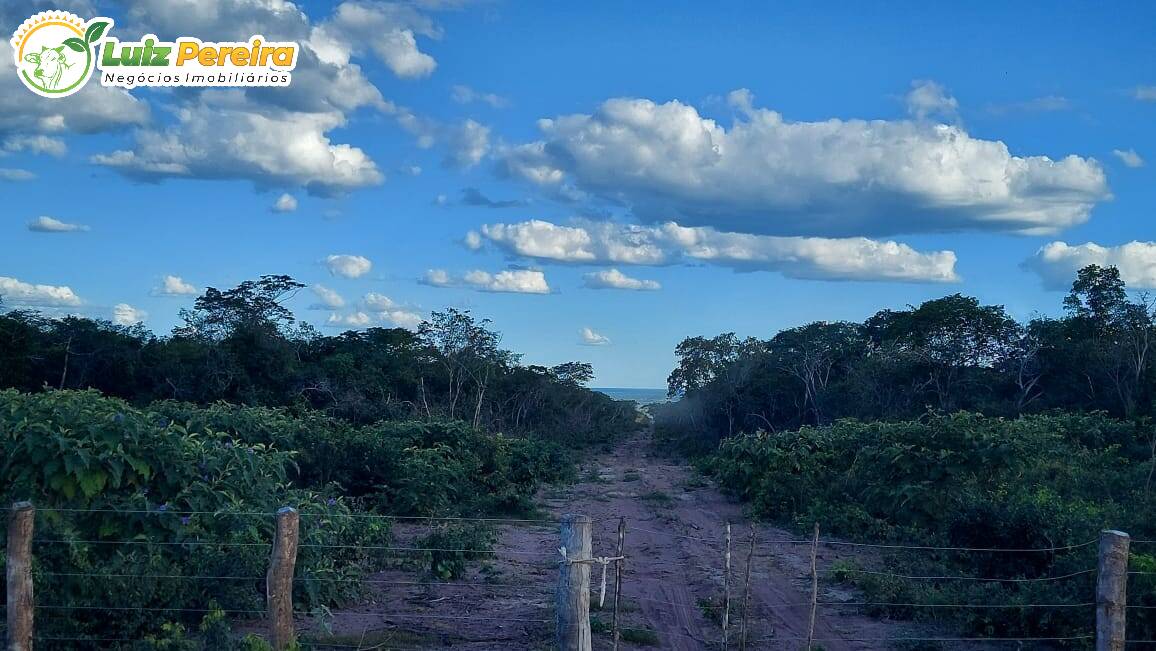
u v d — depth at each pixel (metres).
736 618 10.41
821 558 14.20
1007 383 41.03
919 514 15.76
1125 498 15.66
